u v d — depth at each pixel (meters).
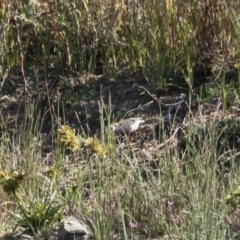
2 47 14.00
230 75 12.85
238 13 12.28
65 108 13.24
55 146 12.00
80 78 14.05
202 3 12.88
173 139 11.02
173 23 13.12
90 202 9.28
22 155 10.70
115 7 13.61
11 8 13.57
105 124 12.68
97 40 14.09
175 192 9.14
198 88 12.96
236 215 8.29
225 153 10.05
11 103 13.70
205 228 7.71
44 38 14.23
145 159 10.88
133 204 8.95
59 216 9.04
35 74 14.14
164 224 8.57
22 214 9.13
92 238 8.47
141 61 13.64
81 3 13.88
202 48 13.02
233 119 11.45
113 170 9.95
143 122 12.39
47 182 9.96
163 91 13.17
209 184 8.86
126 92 13.47
